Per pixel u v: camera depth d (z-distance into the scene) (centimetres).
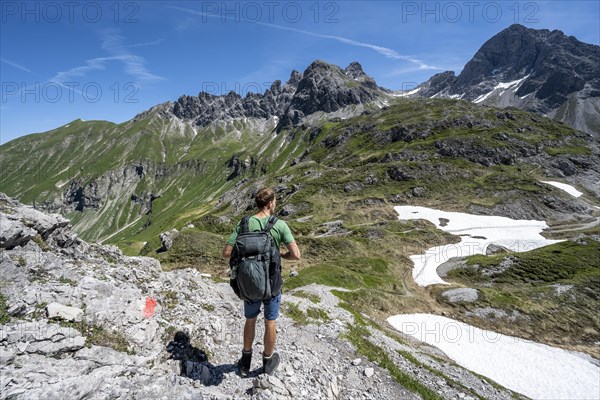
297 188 15312
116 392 626
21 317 770
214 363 912
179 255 6644
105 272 1181
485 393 2261
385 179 15025
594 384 3622
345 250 7700
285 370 924
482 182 14250
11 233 1006
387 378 1195
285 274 5981
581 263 6806
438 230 10456
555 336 4791
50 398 560
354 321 2597
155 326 928
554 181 15450
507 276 6844
